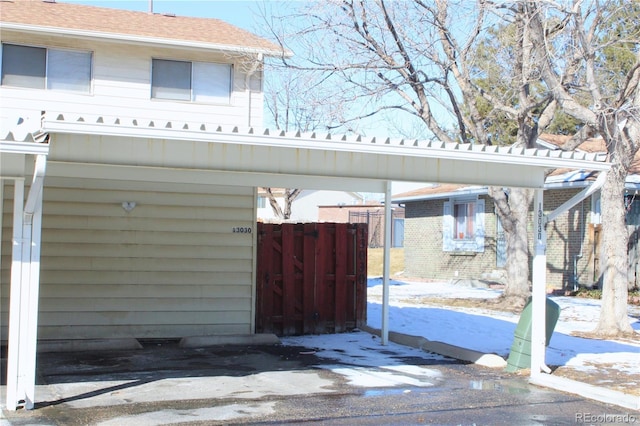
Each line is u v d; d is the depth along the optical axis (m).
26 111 12.93
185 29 14.48
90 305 12.18
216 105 13.97
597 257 20.48
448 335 13.16
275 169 8.19
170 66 13.84
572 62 14.11
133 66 13.57
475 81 19.92
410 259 28.81
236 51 13.88
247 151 8.06
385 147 7.99
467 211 25.81
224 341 12.20
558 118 25.95
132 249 12.41
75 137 7.40
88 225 12.20
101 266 12.25
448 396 8.32
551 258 21.77
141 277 12.45
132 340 11.84
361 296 13.91
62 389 8.51
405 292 22.02
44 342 11.45
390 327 14.09
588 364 10.28
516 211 18.42
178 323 12.60
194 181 10.74
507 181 9.37
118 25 13.81
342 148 7.80
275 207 28.91
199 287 12.73
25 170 7.80
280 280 13.35
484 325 14.49
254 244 13.02
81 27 13.05
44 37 13.03
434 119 17.22
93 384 8.82
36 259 7.44
